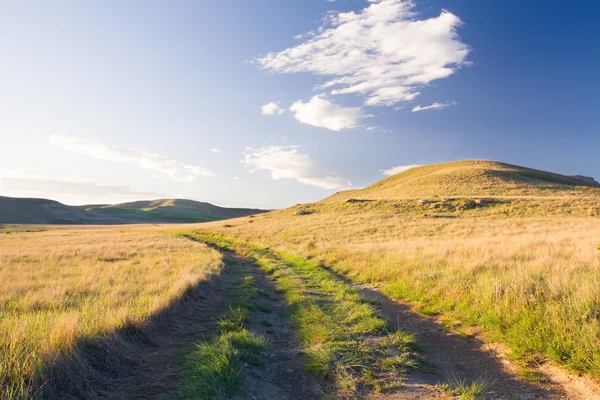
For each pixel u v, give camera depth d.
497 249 12.80
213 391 3.80
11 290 9.09
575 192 55.62
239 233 40.56
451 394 4.09
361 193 107.62
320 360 4.91
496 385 4.36
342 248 19.22
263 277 13.86
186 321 7.30
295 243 27.56
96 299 7.67
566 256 10.20
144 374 4.52
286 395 4.21
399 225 35.00
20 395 3.26
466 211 43.19
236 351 4.96
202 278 10.93
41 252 20.81
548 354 4.81
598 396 3.85
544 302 6.00
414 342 5.83
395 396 4.06
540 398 3.98
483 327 6.24
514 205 42.72
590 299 5.48
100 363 4.45
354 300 8.68
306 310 7.79
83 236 42.88
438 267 10.93
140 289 9.07
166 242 28.61
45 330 4.74
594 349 4.34
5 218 136.25
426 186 69.50
